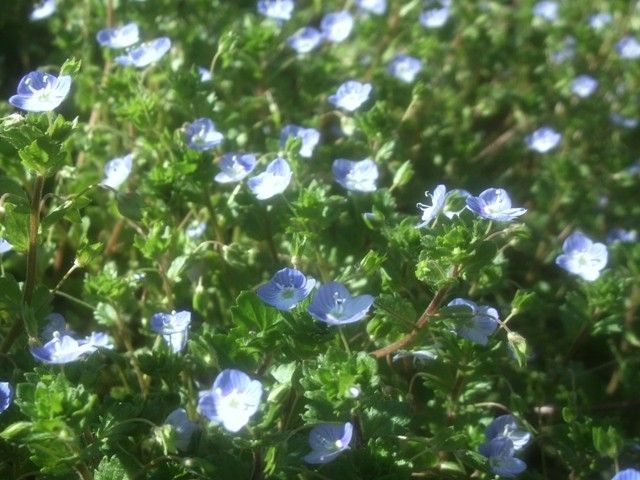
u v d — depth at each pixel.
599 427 0.15
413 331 0.13
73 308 0.18
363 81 0.24
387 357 0.15
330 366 0.12
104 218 0.19
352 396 0.12
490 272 0.16
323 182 0.19
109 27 0.23
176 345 0.14
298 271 0.13
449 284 0.13
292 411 0.13
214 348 0.13
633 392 0.18
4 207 0.13
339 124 0.23
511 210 0.13
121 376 0.16
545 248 0.22
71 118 0.23
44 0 0.25
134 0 0.23
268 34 0.22
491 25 0.30
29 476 0.14
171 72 0.19
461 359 0.14
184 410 0.13
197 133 0.17
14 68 0.26
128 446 0.13
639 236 0.23
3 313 0.15
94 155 0.20
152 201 0.18
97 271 0.18
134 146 0.20
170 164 0.17
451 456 0.15
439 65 0.27
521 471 0.14
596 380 0.18
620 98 0.27
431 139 0.23
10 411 0.13
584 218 0.23
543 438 0.17
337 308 0.13
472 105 0.27
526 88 0.27
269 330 0.13
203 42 0.23
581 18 0.30
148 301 0.17
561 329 0.20
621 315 0.18
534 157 0.26
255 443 0.12
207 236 0.18
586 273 0.17
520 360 0.13
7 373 0.14
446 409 0.15
